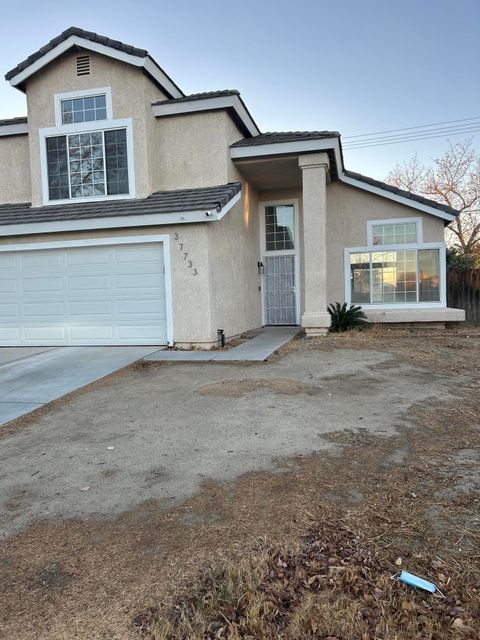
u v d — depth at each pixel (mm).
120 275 10820
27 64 11906
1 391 7266
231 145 12164
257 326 15109
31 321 11359
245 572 2645
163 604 2455
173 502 3555
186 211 10023
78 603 2490
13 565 2846
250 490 3691
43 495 3771
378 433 4918
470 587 2527
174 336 10516
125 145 11766
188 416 5680
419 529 3086
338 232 14688
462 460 4184
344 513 3307
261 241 15656
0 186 13445
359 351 9648
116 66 11672
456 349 9875
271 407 5895
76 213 10953
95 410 6156
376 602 2436
